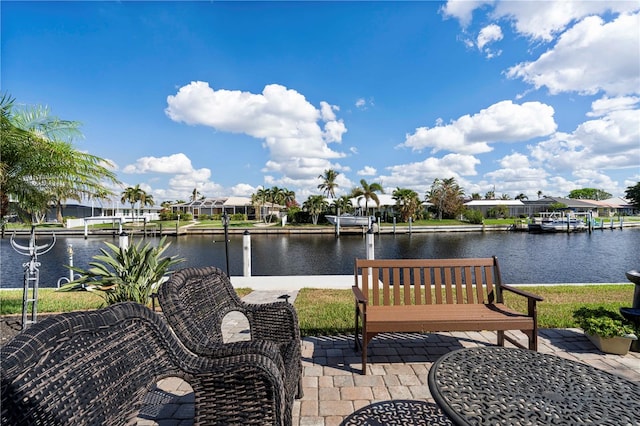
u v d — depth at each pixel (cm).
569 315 412
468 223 4769
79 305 520
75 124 473
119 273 451
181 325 151
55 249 2536
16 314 474
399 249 2583
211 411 137
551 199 6850
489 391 157
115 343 115
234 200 6097
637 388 163
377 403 233
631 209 7194
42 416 87
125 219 4316
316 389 252
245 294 588
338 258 2131
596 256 2158
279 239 3334
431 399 238
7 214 466
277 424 136
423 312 294
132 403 117
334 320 412
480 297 332
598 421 138
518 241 3094
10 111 433
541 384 165
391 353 317
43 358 90
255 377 136
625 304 469
